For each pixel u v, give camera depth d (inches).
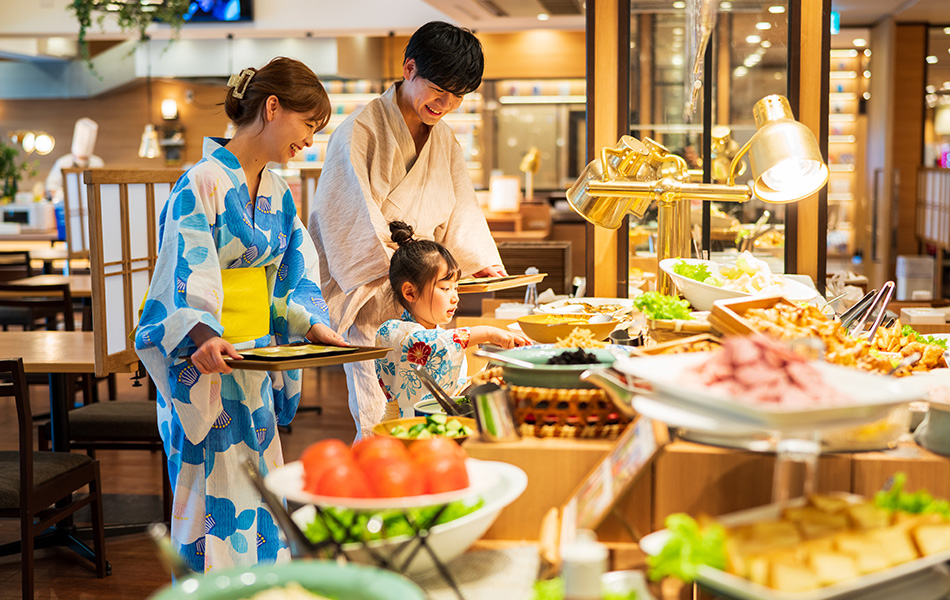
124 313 119.1
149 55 387.5
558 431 45.9
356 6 350.6
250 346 75.6
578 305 88.9
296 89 71.6
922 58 384.2
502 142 423.8
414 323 79.6
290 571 33.2
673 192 76.6
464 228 100.7
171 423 75.3
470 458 43.7
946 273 335.9
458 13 337.7
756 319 49.3
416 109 89.5
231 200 72.1
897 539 33.6
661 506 42.9
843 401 32.1
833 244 428.1
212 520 74.8
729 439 42.2
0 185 375.2
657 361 38.4
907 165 396.2
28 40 445.4
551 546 37.6
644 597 32.7
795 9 106.4
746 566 31.2
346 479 36.1
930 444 42.5
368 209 88.7
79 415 125.1
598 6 109.7
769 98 70.4
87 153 398.3
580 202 82.9
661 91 111.6
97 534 112.7
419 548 37.2
